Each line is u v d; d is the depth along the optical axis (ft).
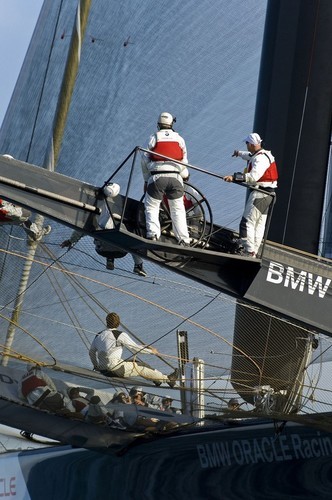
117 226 120.57
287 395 141.59
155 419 142.10
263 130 176.55
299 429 137.69
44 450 155.53
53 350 172.86
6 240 181.16
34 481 155.84
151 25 196.75
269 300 128.67
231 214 179.32
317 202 170.60
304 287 130.21
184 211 124.77
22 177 122.21
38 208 122.62
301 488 137.59
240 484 140.67
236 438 141.59
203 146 187.11
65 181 123.85
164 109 192.24
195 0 194.70
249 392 142.00
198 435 143.13
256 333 157.99
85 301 161.38
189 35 194.18
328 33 175.11
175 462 144.25
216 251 129.29
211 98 189.78
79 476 151.43
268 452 139.44
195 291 168.76
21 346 172.86
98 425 143.02
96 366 143.13
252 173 127.44
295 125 173.37
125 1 199.62
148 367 145.07
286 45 176.55
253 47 190.60
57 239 177.47
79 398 140.77
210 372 163.02
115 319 145.69
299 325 139.44
